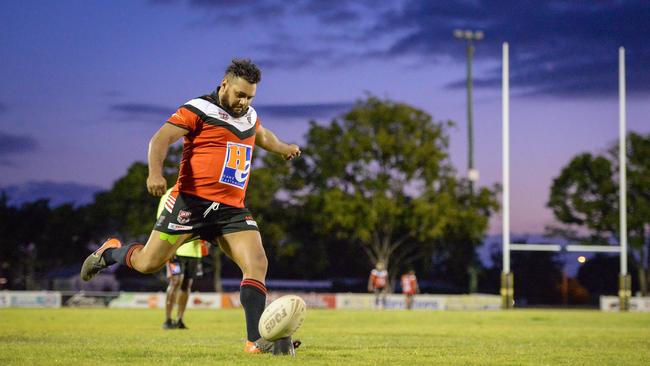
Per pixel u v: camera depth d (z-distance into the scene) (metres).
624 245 48.97
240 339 11.23
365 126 61.56
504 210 47.91
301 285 79.81
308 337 12.37
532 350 9.41
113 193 67.69
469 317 28.33
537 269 80.75
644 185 65.50
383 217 63.28
